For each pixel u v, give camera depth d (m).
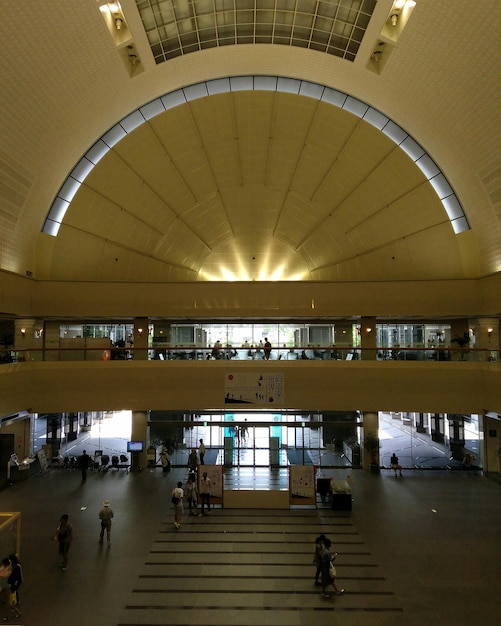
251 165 25.28
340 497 17.14
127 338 25.58
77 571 12.28
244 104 22.70
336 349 22.97
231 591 11.38
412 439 26.19
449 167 22.14
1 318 23.62
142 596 11.08
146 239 26.31
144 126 22.61
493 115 17.53
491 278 22.23
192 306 23.47
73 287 23.16
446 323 26.05
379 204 25.12
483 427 22.66
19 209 20.73
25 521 15.82
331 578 11.14
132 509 17.06
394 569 12.49
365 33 17.58
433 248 24.83
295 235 28.28
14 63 14.73
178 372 22.95
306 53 19.72
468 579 11.92
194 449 22.12
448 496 18.86
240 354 23.06
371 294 23.52
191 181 25.38
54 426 24.09
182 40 18.92
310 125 23.42
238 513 16.77
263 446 23.47
